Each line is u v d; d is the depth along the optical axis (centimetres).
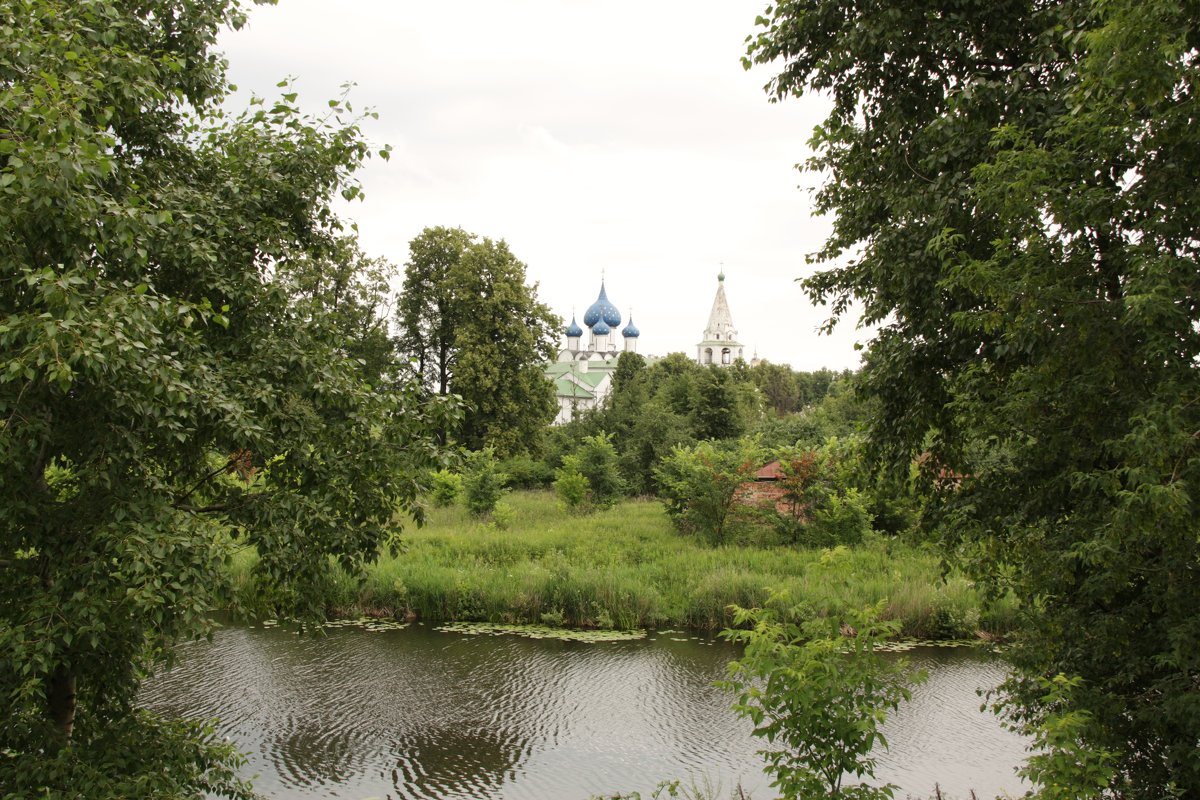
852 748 660
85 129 618
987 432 794
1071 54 822
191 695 1579
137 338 635
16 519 665
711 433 4422
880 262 990
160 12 867
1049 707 854
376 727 1435
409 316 5066
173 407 676
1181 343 672
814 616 763
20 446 612
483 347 4669
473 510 3288
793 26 1036
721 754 1333
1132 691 807
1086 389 691
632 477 3909
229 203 894
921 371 994
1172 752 724
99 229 660
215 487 942
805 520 2745
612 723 1461
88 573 643
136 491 707
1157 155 724
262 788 1197
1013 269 732
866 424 1074
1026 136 773
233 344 858
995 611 1936
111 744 816
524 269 4972
